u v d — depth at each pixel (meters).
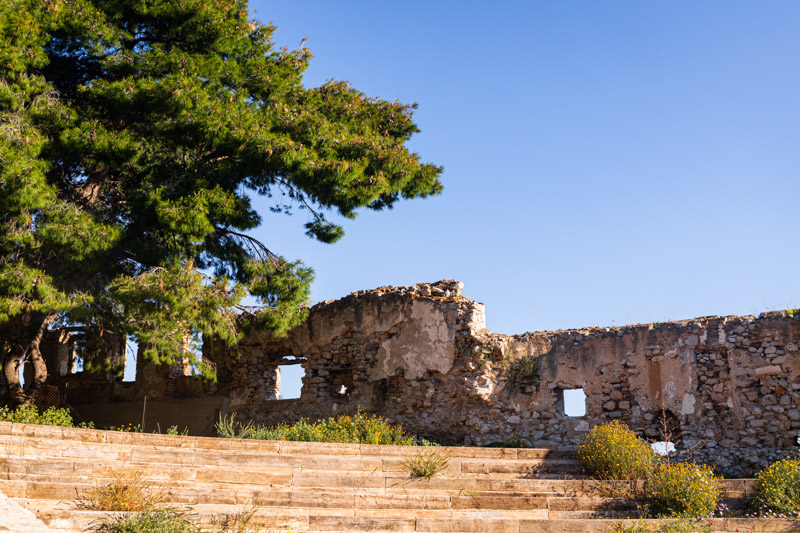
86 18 15.52
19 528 7.77
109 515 8.44
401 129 20.17
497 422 17.66
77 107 16.31
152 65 16.00
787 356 14.95
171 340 15.65
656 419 16.08
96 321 15.91
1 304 13.92
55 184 15.79
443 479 11.72
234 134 15.88
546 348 17.72
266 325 17.30
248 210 17.34
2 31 14.51
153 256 16.30
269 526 9.15
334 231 18.89
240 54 18.22
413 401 18.78
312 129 16.83
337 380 20.72
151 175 16.89
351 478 11.37
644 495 11.56
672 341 16.25
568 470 13.21
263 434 14.90
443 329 18.70
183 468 10.73
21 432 10.97
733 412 15.30
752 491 11.71
